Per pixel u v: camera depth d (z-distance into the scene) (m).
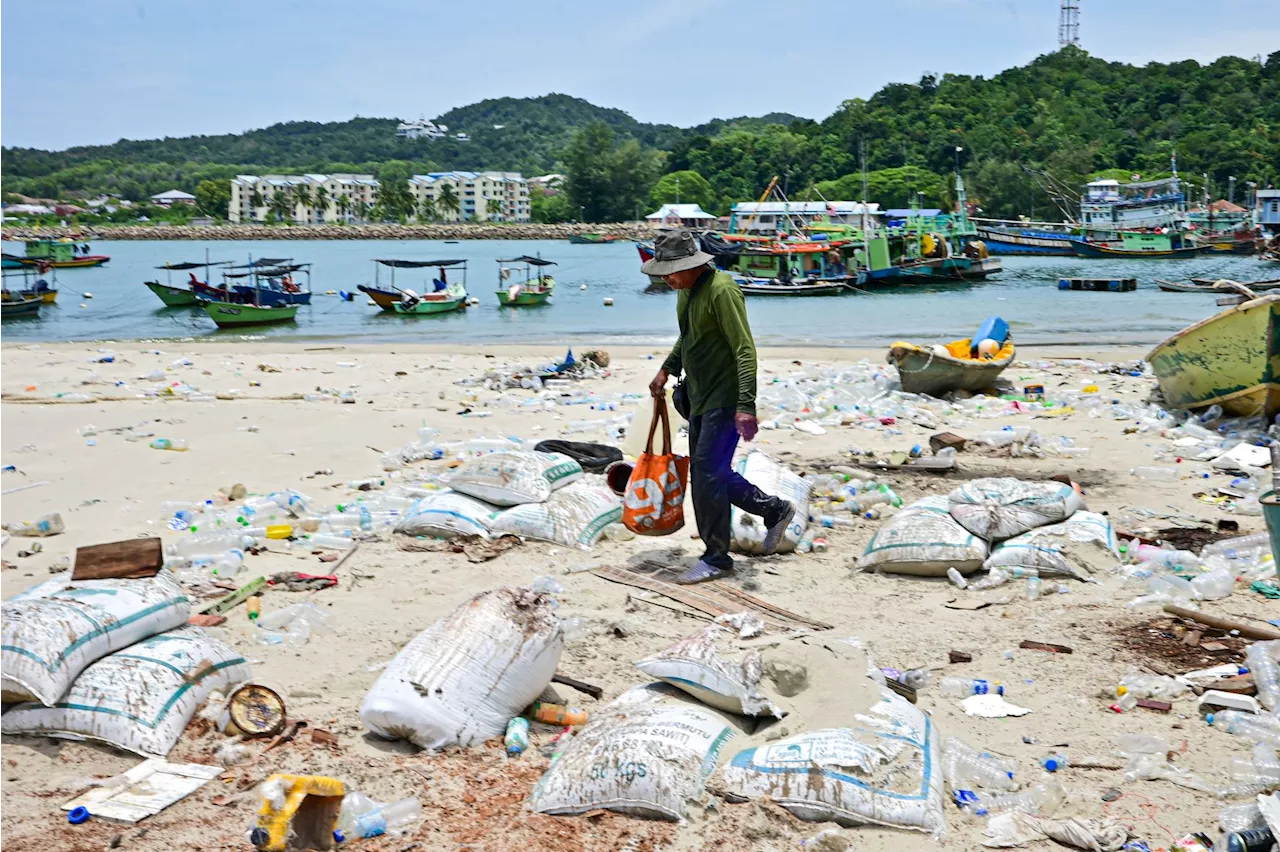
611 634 5.70
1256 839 3.55
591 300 40.78
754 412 6.37
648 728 4.14
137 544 5.20
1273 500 5.16
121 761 4.32
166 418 12.24
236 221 198.62
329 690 5.00
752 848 3.71
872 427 11.92
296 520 7.88
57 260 67.62
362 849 3.71
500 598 4.84
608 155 164.12
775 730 4.22
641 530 6.71
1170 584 6.29
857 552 7.21
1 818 3.86
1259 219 91.31
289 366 18.22
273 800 3.64
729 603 6.13
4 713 4.55
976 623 5.89
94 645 4.59
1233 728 4.52
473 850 3.71
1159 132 150.50
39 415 12.41
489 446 10.27
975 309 34.75
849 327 28.94
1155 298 39.56
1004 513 6.78
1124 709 4.77
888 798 3.83
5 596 6.20
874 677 4.54
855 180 137.75
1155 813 3.91
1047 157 137.62
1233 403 11.80
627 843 3.73
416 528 7.46
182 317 34.44
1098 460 10.12
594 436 11.19
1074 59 183.25
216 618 5.79
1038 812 3.94
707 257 6.43
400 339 26.69
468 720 4.46
